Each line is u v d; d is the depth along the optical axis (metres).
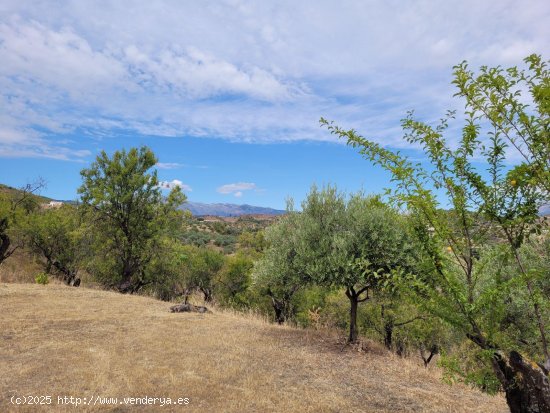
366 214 9.19
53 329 9.62
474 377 3.90
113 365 7.12
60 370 6.74
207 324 11.52
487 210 3.31
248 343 9.51
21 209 22.36
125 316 11.80
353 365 8.45
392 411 5.96
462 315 3.53
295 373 7.52
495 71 3.13
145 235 21.55
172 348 8.52
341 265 8.87
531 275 3.28
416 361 9.85
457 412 6.13
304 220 10.48
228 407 5.56
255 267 11.38
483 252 3.55
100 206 20.95
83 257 22.22
